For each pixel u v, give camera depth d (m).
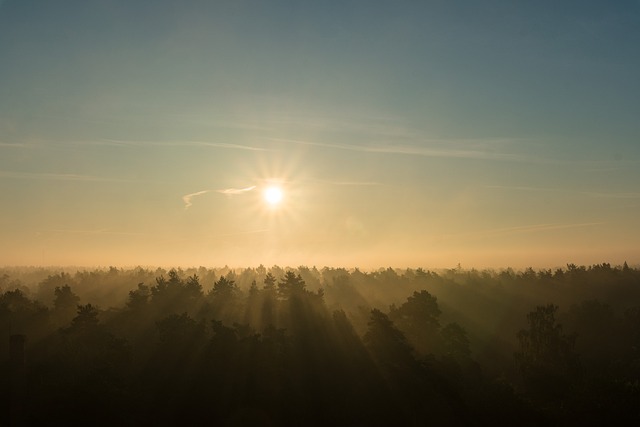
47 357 81.94
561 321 121.19
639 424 57.31
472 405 66.75
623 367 88.75
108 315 106.38
